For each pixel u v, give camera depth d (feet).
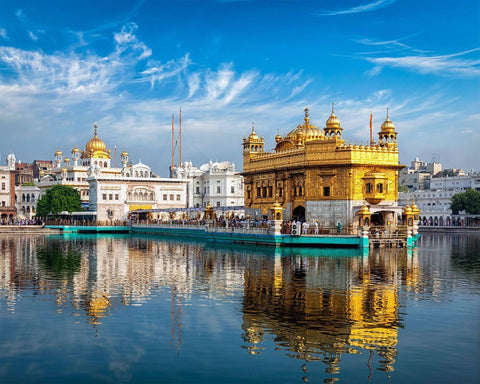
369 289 91.50
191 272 114.93
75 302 80.84
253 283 98.48
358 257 147.74
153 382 49.24
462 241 239.91
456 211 382.22
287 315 71.77
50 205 350.02
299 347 58.39
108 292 89.35
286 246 182.80
